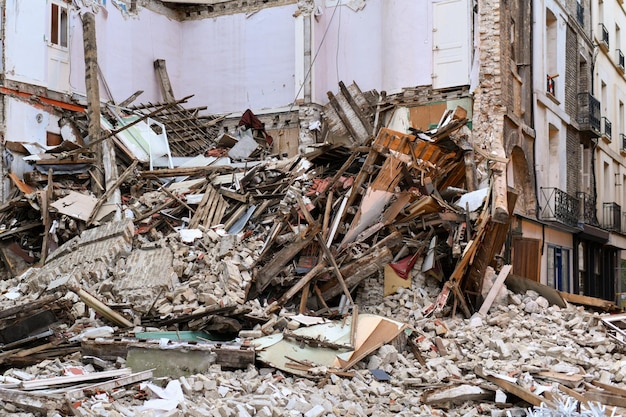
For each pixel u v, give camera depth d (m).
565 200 23.39
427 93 20.17
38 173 16.67
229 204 15.90
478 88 19.23
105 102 20.69
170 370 9.16
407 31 20.56
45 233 15.12
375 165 14.89
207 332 10.80
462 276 14.73
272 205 15.42
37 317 10.34
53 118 18.83
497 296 14.97
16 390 7.65
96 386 8.07
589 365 10.73
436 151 16.14
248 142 20.69
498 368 10.20
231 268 12.32
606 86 30.41
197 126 22.11
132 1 22.36
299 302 12.80
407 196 14.71
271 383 8.88
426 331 12.56
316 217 14.86
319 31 22.30
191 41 24.56
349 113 20.67
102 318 11.52
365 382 9.46
